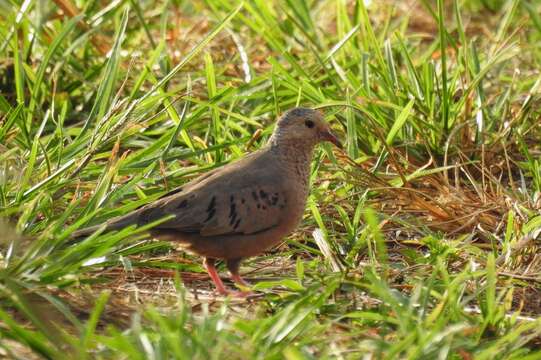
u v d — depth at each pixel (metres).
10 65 15.23
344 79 14.48
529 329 9.52
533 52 17.70
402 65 16.73
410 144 13.70
